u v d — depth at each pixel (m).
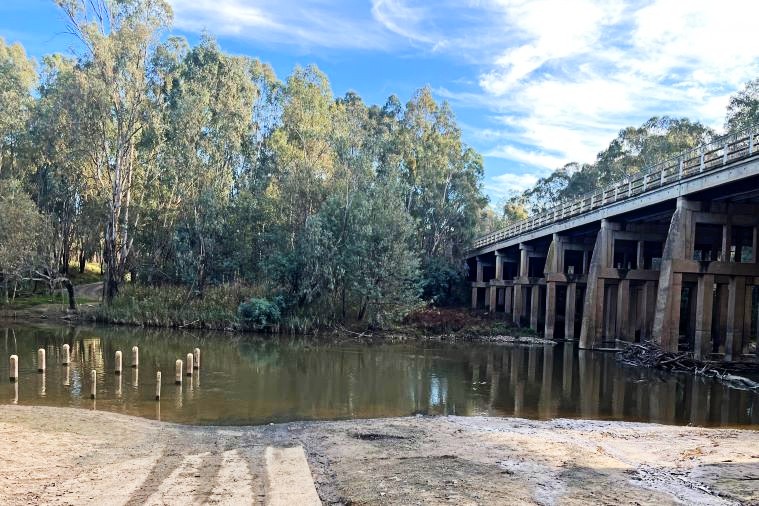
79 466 10.42
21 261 40.12
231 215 46.56
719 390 20.56
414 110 63.94
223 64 54.72
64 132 44.47
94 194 51.16
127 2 42.06
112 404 16.83
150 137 46.34
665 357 25.25
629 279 32.06
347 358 28.56
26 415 14.45
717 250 32.69
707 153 23.36
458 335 41.28
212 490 9.05
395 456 11.05
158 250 48.94
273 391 19.38
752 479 9.23
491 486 8.83
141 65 43.59
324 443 12.48
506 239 48.12
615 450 11.49
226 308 41.53
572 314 38.72
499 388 20.78
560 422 15.39
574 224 35.62
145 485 9.30
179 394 18.52
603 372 24.73
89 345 29.45
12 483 9.20
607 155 66.38
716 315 30.70
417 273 42.28
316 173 47.91
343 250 41.31
